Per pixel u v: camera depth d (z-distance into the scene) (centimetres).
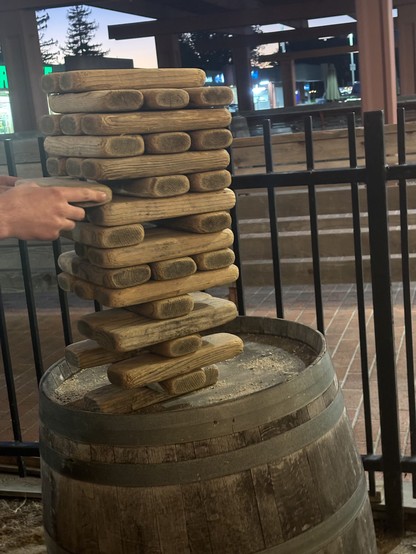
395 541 282
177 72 194
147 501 187
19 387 490
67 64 1026
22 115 1421
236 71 2500
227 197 203
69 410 196
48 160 213
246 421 187
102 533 193
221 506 186
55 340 593
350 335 539
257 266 720
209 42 2497
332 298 656
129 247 192
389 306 269
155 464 186
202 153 197
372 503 292
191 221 202
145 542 188
